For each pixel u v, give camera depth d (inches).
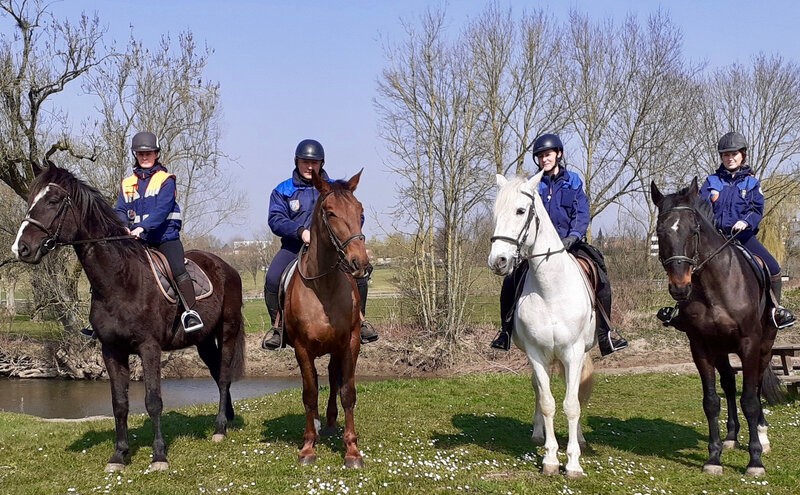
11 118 824.3
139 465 231.0
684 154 1024.2
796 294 1118.4
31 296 1004.6
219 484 208.1
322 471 218.1
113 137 885.2
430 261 967.0
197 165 1005.8
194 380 879.7
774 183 1246.3
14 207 959.6
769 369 311.3
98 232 224.5
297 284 225.6
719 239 229.9
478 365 870.4
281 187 266.8
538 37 988.6
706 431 307.9
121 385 233.9
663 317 247.9
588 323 227.5
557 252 217.9
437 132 924.0
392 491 199.6
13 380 912.3
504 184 218.4
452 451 252.8
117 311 226.5
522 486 205.9
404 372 901.2
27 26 809.5
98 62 853.8
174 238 254.1
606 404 383.2
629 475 224.4
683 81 997.8
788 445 276.4
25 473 223.9
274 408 350.0
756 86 1218.6
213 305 271.3
